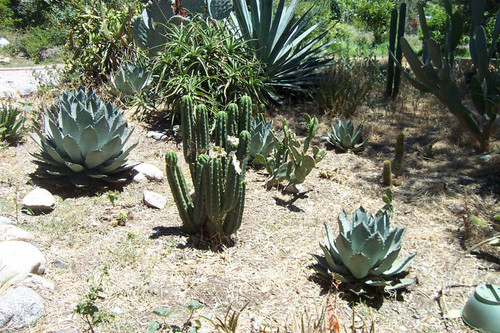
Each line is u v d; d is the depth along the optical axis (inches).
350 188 197.8
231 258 147.4
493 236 160.1
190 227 156.3
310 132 176.7
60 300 124.4
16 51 546.9
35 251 134.3
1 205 167.2
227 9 318.0
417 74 226.7
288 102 303.1
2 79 366.9
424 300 133.4
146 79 278.4
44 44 536.7
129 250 146.9
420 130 255.0
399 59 309.1
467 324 123.9
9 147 218.2
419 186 195.8
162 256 145.4
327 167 215.5
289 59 306.8
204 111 162.2
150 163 213.2
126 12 333.7
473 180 199.2
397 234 138.5
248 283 136.3
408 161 220.2
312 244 157.1
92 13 336.5
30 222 159.8
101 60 313.1
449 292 136.6
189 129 162.2
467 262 149.7
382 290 135.0
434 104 299.6
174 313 117.8
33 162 186.5
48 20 608.4
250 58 282.7
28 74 402.6
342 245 133.2
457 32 232.1
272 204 182.7
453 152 228.1
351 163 220.5
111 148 184.7
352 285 134.4
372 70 368.2
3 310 112.6
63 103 197.5
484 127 221.3
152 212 171.9
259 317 123.5
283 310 126.5
